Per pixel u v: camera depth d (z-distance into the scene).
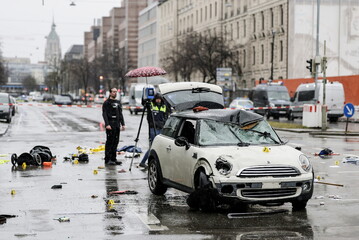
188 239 13.00
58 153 32.59
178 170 17.48
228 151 16.02
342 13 111.50
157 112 26.06
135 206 16.98
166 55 170.00
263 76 123.50
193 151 16.66
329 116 72.69
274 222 14.75
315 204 17.20
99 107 144.62
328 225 14.41
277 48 117.25
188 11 173.88
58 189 20.08
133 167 26.33
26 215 15.63
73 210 16.34
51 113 100.81
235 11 139.12
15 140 41.94
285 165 15.61
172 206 16.98
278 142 17.30
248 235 13.37
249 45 130.62
